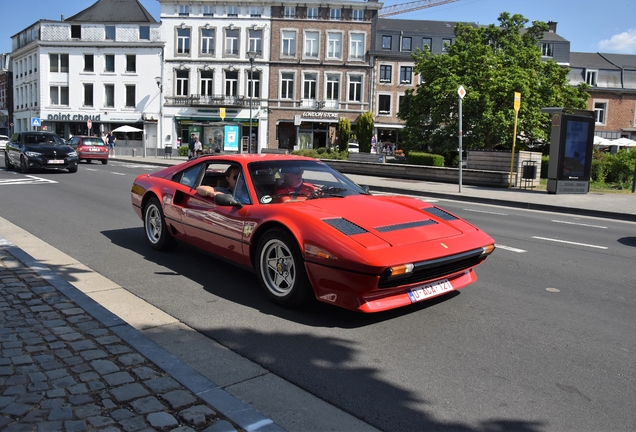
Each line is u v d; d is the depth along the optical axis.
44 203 11.73
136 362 3.57
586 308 5.14
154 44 51.31
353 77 50.66
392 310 4.93
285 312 4.80
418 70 29.78
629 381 3.56
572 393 3.38
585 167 17.50
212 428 2.79
